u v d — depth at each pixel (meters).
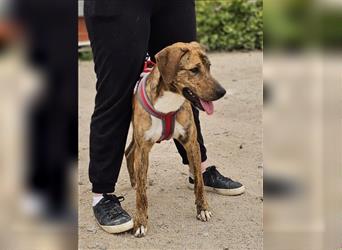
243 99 6.43
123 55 3.03
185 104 3.15
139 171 3.12
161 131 3.08
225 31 9.80
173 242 3.04
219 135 5.10
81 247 2.99
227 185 3.66
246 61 8.75
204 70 2.95
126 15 3.00
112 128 3.18
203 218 3.29
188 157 3.30
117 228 3.12
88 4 3.07
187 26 3.36
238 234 3.12
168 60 2.92
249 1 10.01
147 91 3.04
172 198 3.64
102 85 3.13
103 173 3.24
